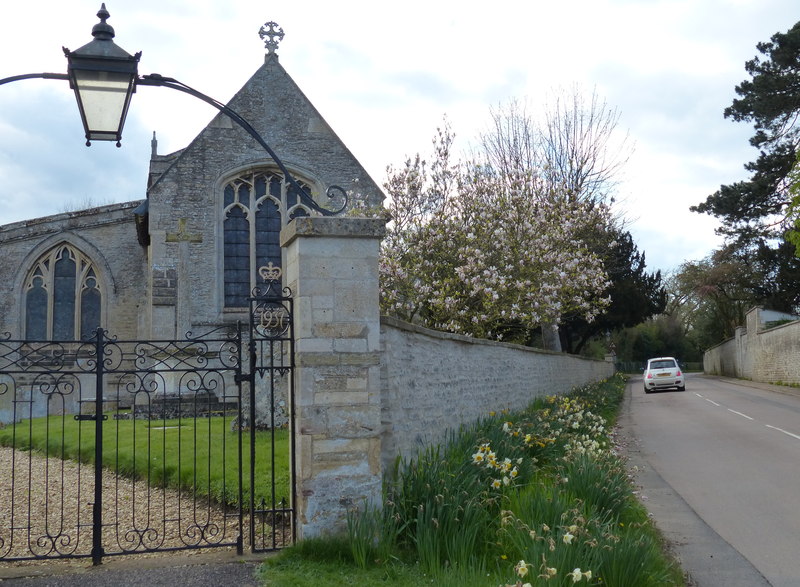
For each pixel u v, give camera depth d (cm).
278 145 2355
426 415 914
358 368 660
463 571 537
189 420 1634
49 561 633
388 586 544
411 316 1731
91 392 2019
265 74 2383
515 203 1970
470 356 1203
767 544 682
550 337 2852
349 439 651
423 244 1753
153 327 2183
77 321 2497
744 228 3697
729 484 959
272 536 673
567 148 3109
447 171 1902
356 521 614
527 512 654
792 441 1322
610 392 2756
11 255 2456
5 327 2427
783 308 4191
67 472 1082
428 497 633
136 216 2300
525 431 1045
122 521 796
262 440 1167
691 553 663
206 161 2289
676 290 6950
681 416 1927
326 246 666
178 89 669
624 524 703
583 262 2125
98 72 625
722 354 5412
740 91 3362
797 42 3106
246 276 2295
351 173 2383
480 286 1655
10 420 1656
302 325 652
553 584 487
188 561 623
